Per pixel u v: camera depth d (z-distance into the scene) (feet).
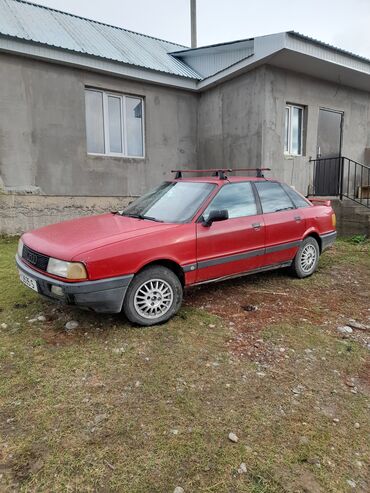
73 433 7.02
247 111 29.01
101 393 8.23
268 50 25.13
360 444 7.02
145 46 34.71
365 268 19.26
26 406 7.75
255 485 6.01
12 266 18.19
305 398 8.30
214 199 13.41
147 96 30.45
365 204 29.12
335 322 12.46
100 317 12.15
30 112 25.04
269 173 28.63
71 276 10.00
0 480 5.98
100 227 12.28
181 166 33.58
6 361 9.48
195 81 32.24
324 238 17.61
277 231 15.20
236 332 11.42
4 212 24.80
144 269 11.37
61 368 9.19
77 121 27.07
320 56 26.04
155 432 7.09
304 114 30.96
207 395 8.27
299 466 6.44
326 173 33.42
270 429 7.29
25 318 12.09
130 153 30.66
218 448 6.74
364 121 35.76
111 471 6.19
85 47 27.27
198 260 12.51
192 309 13.16
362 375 9.36
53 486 5.90
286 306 13.75
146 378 8.84
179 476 6.14
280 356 10.08
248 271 14.58
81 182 27.81
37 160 25.68
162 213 13.39
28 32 25.71
